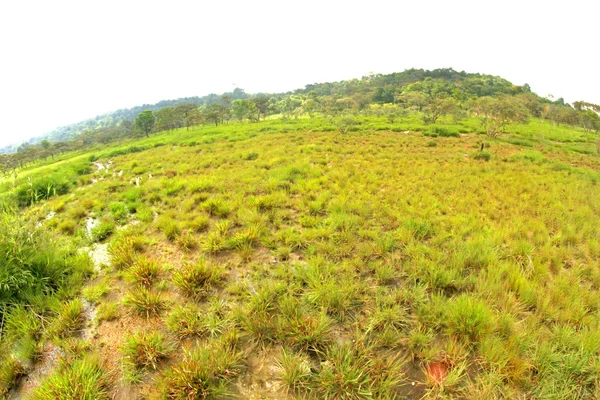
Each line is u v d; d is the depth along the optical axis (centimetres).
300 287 453
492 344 344
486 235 637
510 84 12588
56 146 7912
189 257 557
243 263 530
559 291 446
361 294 445
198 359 334
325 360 349
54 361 360
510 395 307
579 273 521
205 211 757
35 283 459
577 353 339
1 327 396
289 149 1800
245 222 667
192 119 7244
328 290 427
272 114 9150
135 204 848
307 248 575
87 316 423
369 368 325
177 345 371
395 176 1147
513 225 695
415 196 893
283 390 321
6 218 512
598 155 2277
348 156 1566
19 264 460
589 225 717
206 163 1521
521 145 2442
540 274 504
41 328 397
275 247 576
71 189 1202
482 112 2959
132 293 442
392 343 360
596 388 316
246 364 347
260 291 432
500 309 420
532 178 1215
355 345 350
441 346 355
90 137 9831
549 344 352
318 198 829
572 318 406
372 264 511
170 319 395
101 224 713
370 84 13625
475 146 2130
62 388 303
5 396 328
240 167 1340
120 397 318
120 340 384
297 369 325
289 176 1079
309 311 409
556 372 324
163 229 661
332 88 15375
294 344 365
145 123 7731
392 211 754
